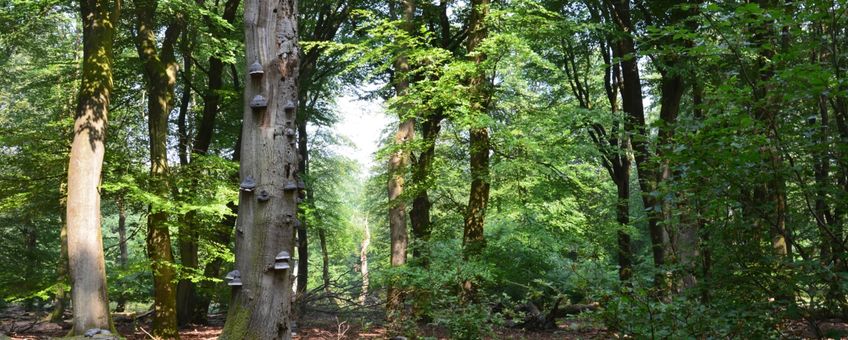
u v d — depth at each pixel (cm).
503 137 1195
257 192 540
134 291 1944
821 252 463
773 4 565
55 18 1544
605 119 1170
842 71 447
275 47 556
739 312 448
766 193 478
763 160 449
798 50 427
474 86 1242
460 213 1627
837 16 425
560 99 2020
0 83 2252
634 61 1347
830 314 441
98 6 1150
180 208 1198
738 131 453
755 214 464
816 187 452
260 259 534
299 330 1468
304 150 2291
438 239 1503
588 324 545
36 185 1244
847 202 439
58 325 1781
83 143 1096
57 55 1764
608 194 1844
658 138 513
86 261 1079
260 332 524
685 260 521
